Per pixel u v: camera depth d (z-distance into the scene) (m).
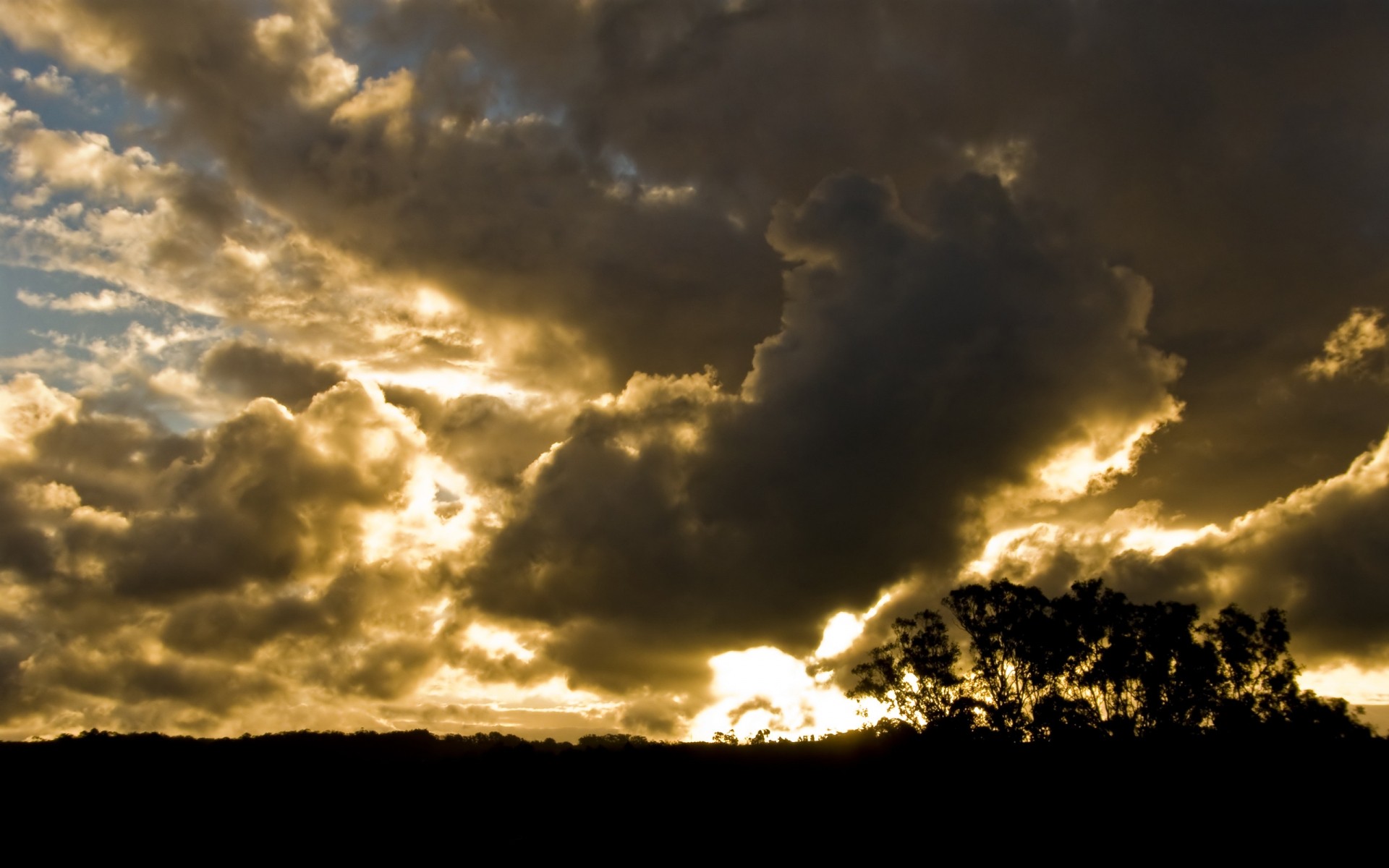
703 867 50.69
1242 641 68.69
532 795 63.28
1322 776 57.22
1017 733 70.44
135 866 50.38
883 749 72.44
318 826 56.88
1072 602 72.06
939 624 75.38
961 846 52.56
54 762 65.50
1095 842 51.66
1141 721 69.88
